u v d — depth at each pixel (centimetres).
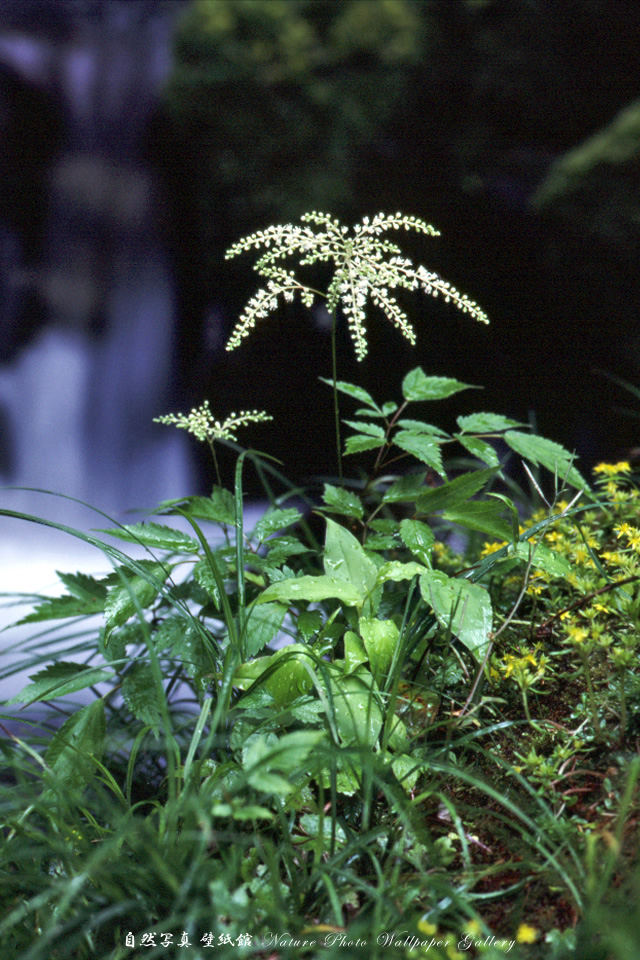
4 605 225
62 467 1138
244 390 1091
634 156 852
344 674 167
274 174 1045
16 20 1254
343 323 1009
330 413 1040
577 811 147
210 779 146
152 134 1148
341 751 131
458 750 172
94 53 1220
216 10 1051
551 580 202
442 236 1017
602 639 156
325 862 138
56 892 119
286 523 201
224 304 1146
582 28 1018
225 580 216
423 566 188
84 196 1205
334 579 180
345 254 176
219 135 1055
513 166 1041
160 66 1176
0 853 148
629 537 186
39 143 1216
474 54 1062
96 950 139
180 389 1163
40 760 157
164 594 174
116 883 135
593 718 154
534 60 1053
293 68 1039
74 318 1222
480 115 1079
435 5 1075
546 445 206
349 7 1061
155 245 1192
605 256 886
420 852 142
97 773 185
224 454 1079
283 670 165
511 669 166
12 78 1191
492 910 136
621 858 127
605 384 898
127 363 1188
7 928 131
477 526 189
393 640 171
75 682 181
